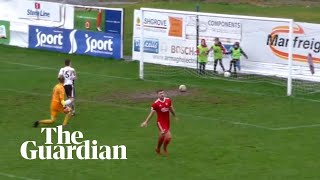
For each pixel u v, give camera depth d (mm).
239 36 48656
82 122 36875
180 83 47844
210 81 48469
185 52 51438
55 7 60312
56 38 60406
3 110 39500
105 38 57406
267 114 38875
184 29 51219
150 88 46219
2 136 34000
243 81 48188
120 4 92500
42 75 50531
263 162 29875
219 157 30625
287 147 32125
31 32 61969
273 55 47188
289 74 44281
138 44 55375
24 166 29406
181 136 34062
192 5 91500
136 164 29688
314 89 45594
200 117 38094
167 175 28188
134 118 37812
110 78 49531
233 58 48781
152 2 93938
